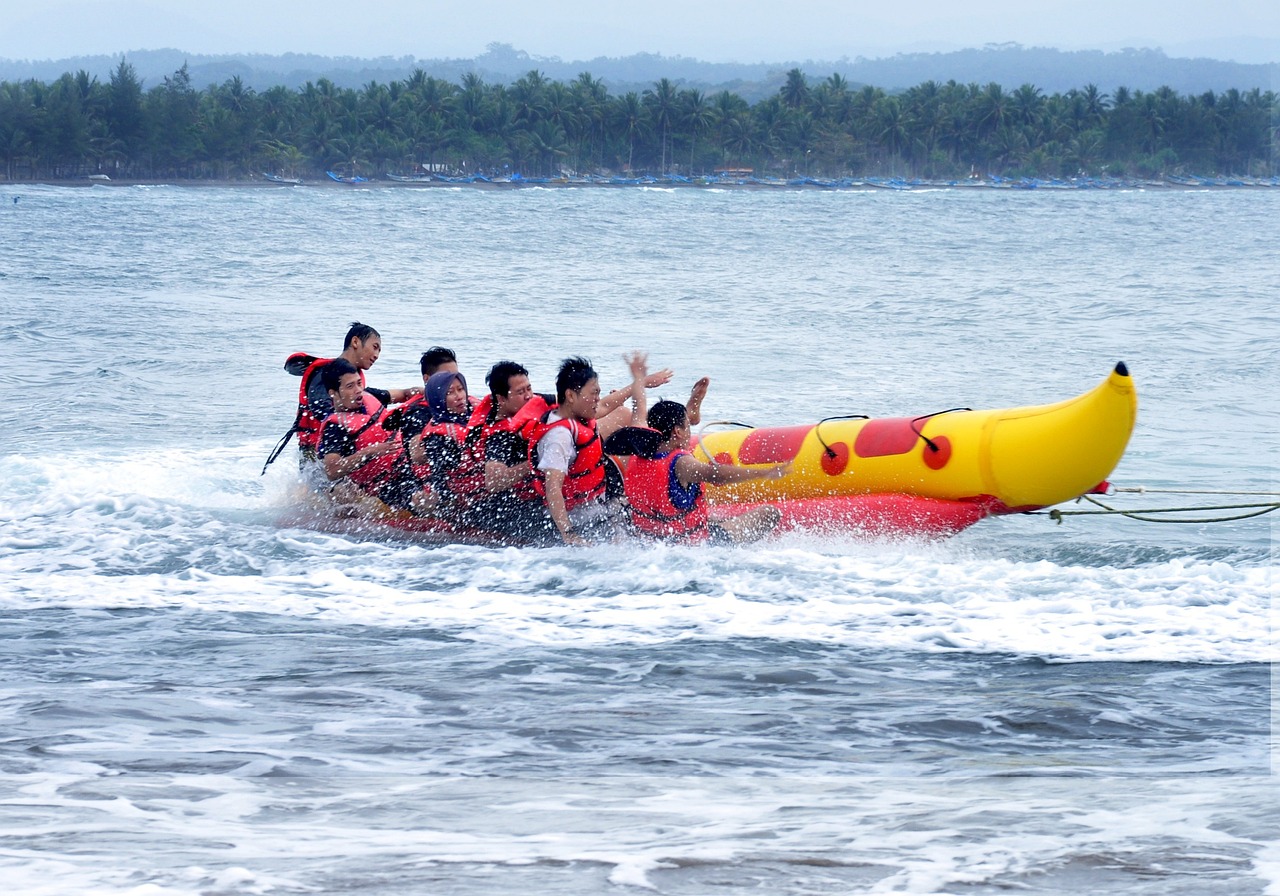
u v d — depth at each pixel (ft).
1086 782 36.70
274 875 24.43
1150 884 22.56
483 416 88.12
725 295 309.83
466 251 504.84
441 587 74.43
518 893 23.06
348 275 375.66
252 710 48.88
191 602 71.20
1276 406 144.87
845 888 23.12
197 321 246.27
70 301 290.15
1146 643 59.88
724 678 55.01
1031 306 280.51
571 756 42.01
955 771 39.83
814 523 89.10
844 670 56.34
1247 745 43.55
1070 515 97.35
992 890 22.66
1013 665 56.95
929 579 73.00
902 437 88.94
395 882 23.79
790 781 38.22
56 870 24.91
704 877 24.06
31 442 126.52
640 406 93.40
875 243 593.42
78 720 46.44
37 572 78.23
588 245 557.74
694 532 83.76
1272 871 23.26
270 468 111.96
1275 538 87.97
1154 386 161.17
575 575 75.77
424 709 49.26
